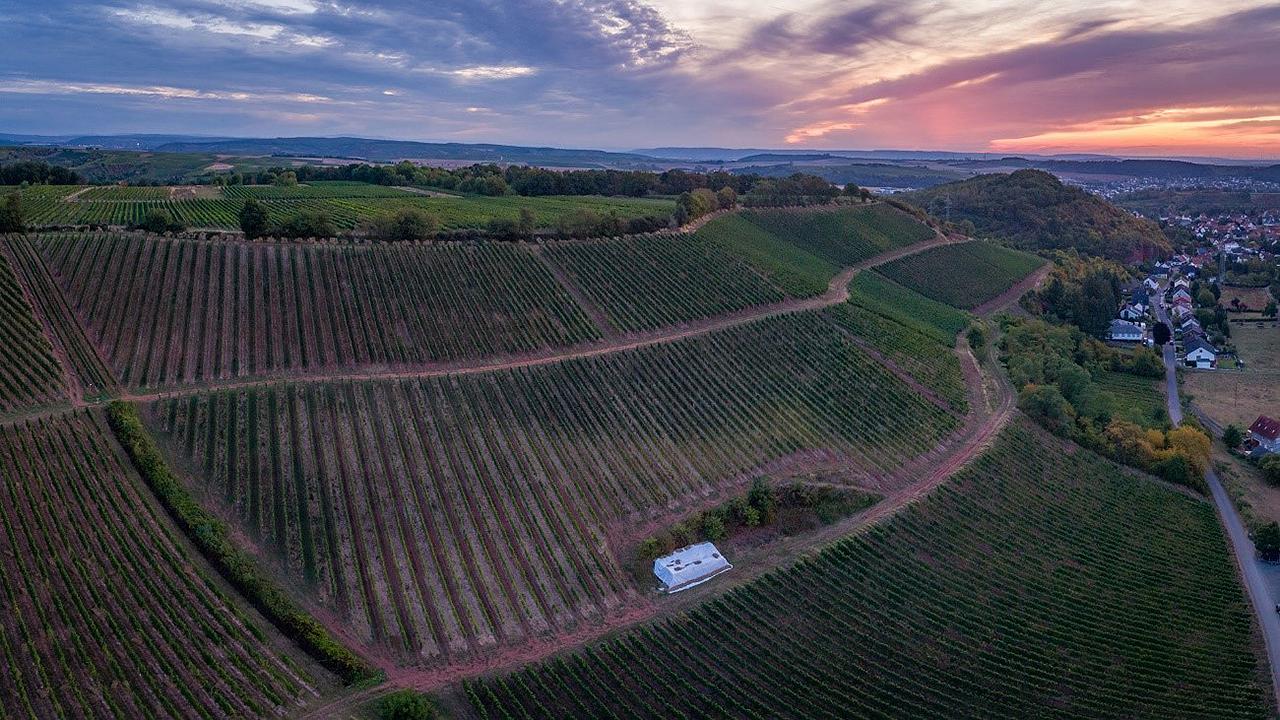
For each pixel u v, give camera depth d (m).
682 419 86.62
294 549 59.25
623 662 55.81
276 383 75.69
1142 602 73.94
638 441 81.62
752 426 88.69
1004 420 103.31
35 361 70.75
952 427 99.75
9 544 52.44
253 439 68.19
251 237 98.19
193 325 81.56
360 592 57.19
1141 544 84.12
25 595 49.25
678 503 74.75
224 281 89.38
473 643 55.34
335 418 73.12
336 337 84.69
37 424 63.88
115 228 99.06
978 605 69.19
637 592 63.88
